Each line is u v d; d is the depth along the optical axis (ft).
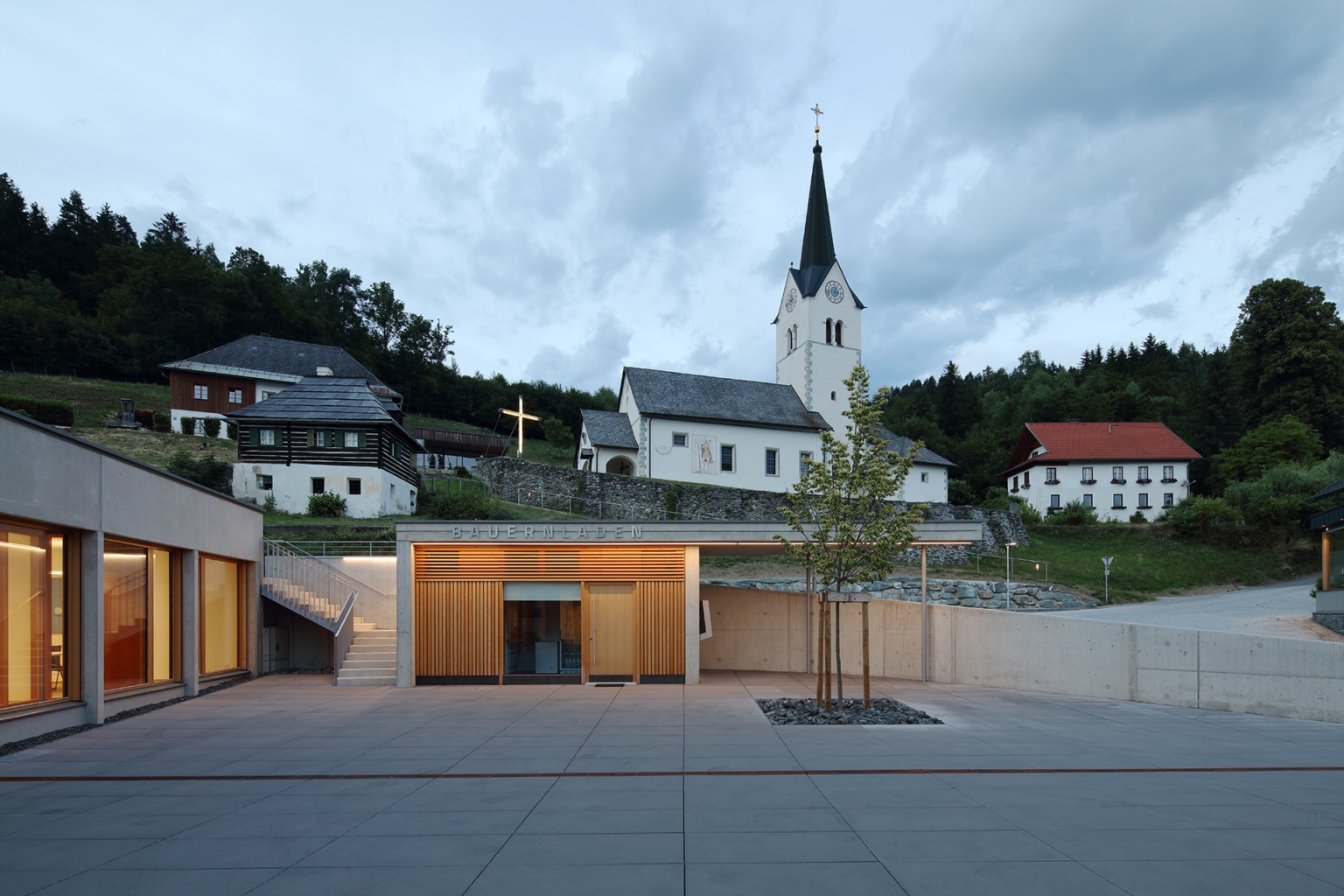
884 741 32.63
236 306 261.44
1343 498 77.05
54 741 34.35
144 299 248.52
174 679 48.29
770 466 157.79
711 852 18.67
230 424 149.59
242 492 112.47
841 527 40.78
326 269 339.57
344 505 111.14
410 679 52.11
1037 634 49.80
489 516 111.04
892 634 58.90
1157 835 19.81
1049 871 17.31
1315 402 182.50
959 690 50.57
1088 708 42.11
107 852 19.11
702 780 25.93
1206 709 41.73
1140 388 271.28
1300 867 17.51
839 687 39.78
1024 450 191.52
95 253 283.18
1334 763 28.27
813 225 183.62
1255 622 73.51
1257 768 27.35
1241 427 201.46
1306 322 183.93
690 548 53.67
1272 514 132.77
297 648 63.31
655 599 53.42
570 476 130.31
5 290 236.63
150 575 46.11
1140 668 44.55
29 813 22.82
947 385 293.02
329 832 20.54
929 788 24.79
